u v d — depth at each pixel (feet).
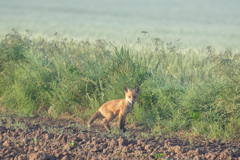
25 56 114.01
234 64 91.71
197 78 105.60
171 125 82.69
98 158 61.05
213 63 105.91
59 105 97.50
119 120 81.15
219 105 81.56
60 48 115.44
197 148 64.49
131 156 62.39
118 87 97.04
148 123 86.43
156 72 103.91
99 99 99.30
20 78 105.60
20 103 101.40
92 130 82.23
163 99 91.91
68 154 62.85
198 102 86.69
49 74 107.45
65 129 80.74
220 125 80.33
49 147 66.28
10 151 63.52
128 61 102.99
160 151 64.59
